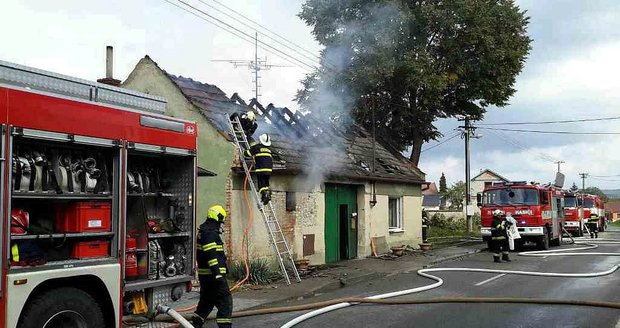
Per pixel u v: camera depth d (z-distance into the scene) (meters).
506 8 27.91
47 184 5.72
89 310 5.90
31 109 5.33
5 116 5.09
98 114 6.08
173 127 7.16
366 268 15.14
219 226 7.63
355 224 17.89
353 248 17.72
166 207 7.54
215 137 12.73
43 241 5.58
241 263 12.46
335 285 12.29
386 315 8.84
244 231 12.81
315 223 15.55
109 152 6.36
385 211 19.28
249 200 13.02
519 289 11.55
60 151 5.96
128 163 6.90
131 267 6.63
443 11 26.00
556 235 23.28
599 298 10.38
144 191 7.10
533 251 20.66
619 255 18.83
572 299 10.24
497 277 13.49
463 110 30.67
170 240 7.45
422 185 22.27
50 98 5.54
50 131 5.50
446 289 11.59
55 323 5.65
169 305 7.22
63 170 5.88
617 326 7.98
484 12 26.89
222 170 12.58
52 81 5.93
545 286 11.97
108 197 6.28
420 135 30.08
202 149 12.88
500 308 9.43
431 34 27.50
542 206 21.12
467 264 16.53
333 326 8.05
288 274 13.38
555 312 9.07
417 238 21.66
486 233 21.44
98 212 6.15
